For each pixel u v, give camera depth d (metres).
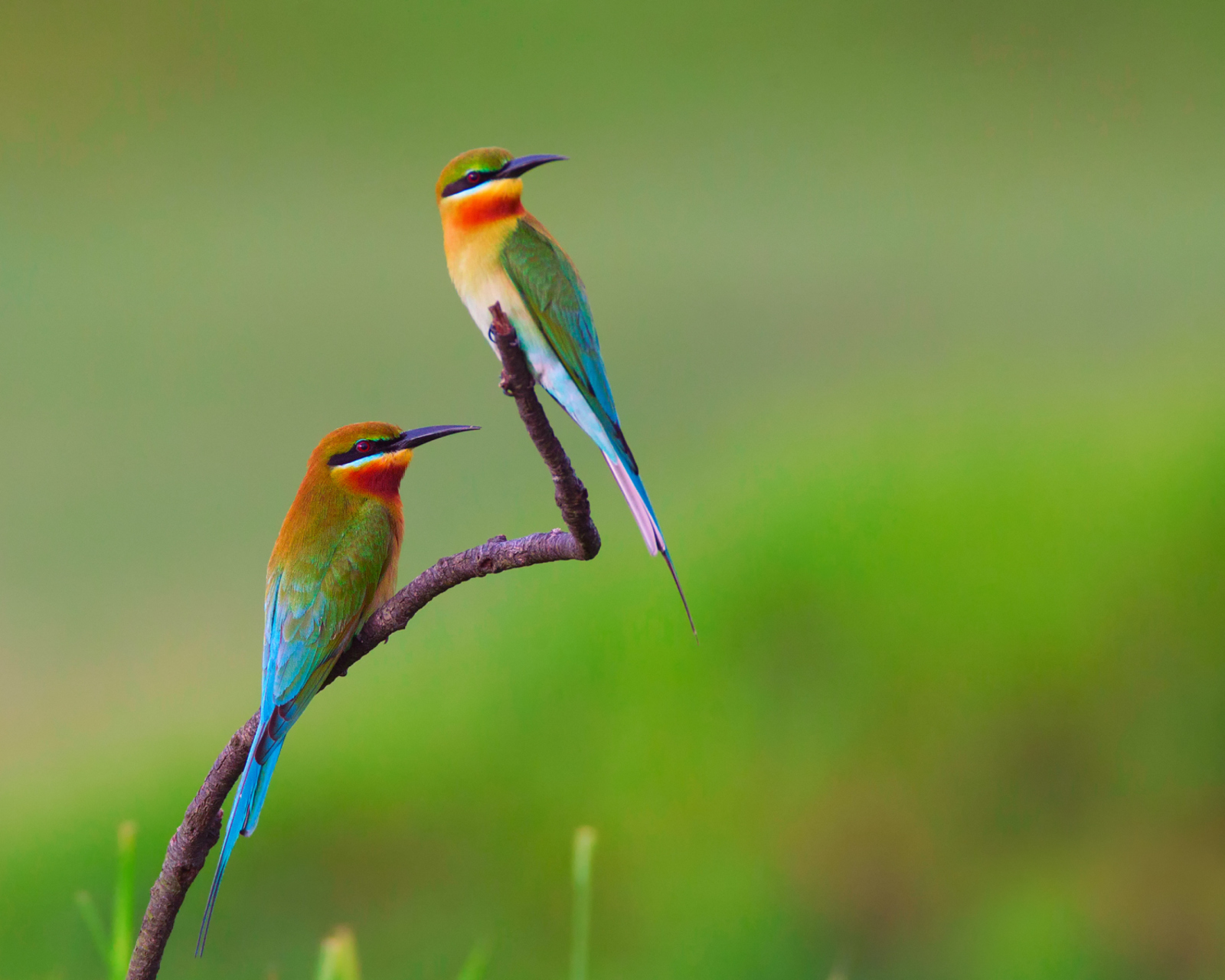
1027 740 12.42
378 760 13.64
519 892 12.63
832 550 13.48
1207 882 11.54
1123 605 12.61
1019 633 12.69
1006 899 11.83
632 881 12.47
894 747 12.61
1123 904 11.59
